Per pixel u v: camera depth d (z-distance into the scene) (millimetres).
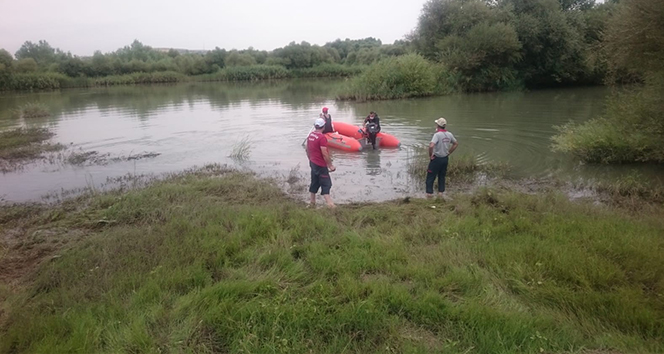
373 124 12609
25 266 5547
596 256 4770
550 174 9719
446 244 5375
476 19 35000
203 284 4605
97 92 41750
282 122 18328
